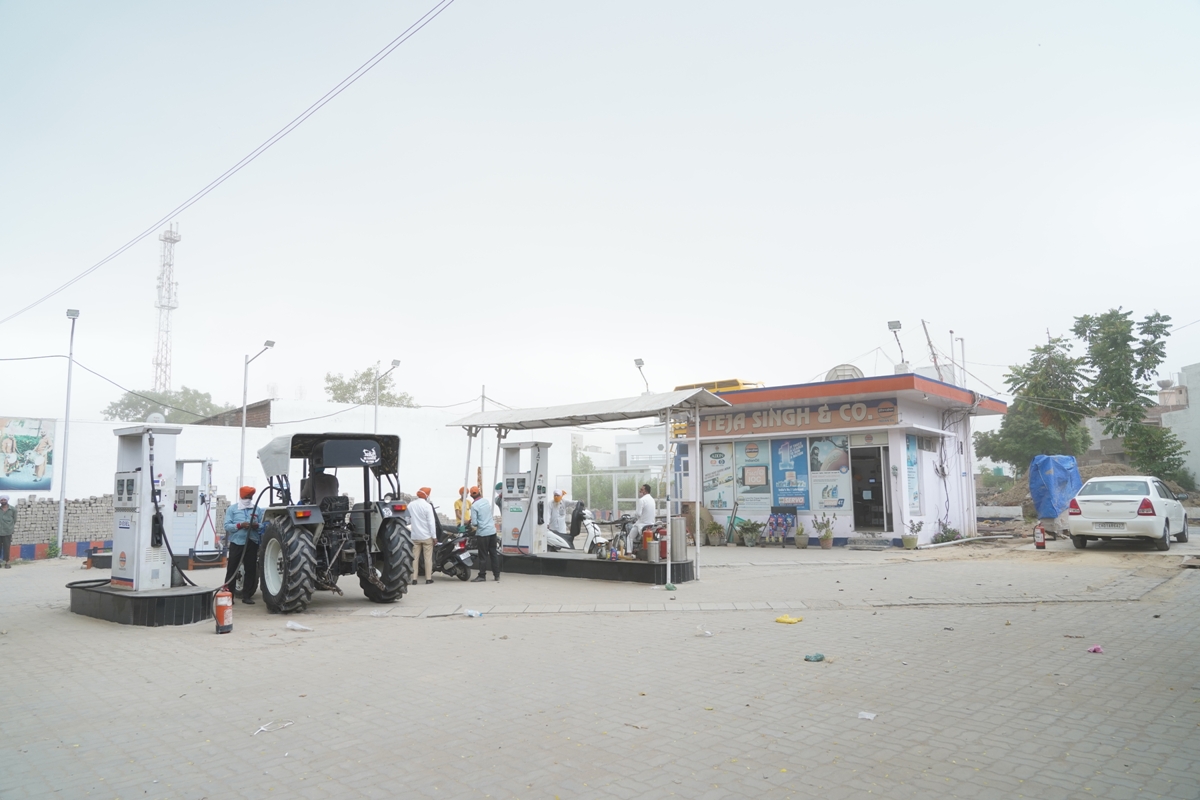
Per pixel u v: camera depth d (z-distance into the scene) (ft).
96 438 89.86
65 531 80.12
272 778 14.03
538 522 52.34
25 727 17.40
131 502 33.96
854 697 18.52
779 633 27.25
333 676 21.84
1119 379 105.19
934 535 66.44
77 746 16.03
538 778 13.76
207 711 18.48
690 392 42.32
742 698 18.67
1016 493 109.70
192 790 13.53
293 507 34.76
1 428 83.51
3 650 26.21
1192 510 85.92
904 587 38.47
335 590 36.37
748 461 70.54
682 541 43.14
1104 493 54.03
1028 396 110.01
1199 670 20.49
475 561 46.78
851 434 64.80
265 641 27.53
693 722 16.84
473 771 14.17
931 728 16.03
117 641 27.68
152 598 30.99
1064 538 64.95
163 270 219.20
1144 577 39.24
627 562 43.60
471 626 30.27
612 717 17.37
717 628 28.68
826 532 63.57
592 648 25.29
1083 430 124.88
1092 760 14.02
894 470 62.18
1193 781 12.94
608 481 103.35
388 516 36.65
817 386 63.05
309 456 39.70
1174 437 109.60
